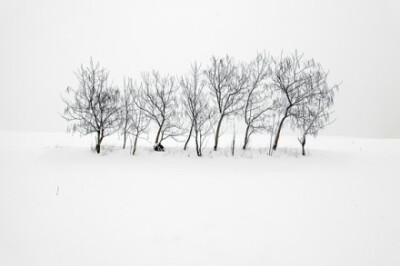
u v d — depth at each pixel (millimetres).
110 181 12594
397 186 12273
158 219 7941
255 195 10664
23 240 6449
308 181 13188
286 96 20797
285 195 10711
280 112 20703
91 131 18812
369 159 19312
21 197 9945
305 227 7457
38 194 10359
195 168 15805
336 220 8008
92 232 6961
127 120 19438
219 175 14281
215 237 6750
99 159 17359
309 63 20609
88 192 10742
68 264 5434
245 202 9727
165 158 17844
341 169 16250
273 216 8305
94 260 5586
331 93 19969
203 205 9320
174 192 10922
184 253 5926
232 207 9148
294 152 20562
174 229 7219
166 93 20469
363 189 11703
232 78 20500
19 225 7352
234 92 20094
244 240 6594
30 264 5414
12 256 5711
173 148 21062
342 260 5695
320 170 15922
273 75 20906
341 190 11531
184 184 12281
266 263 5543
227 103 20469
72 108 18828
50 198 9875
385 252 6059
